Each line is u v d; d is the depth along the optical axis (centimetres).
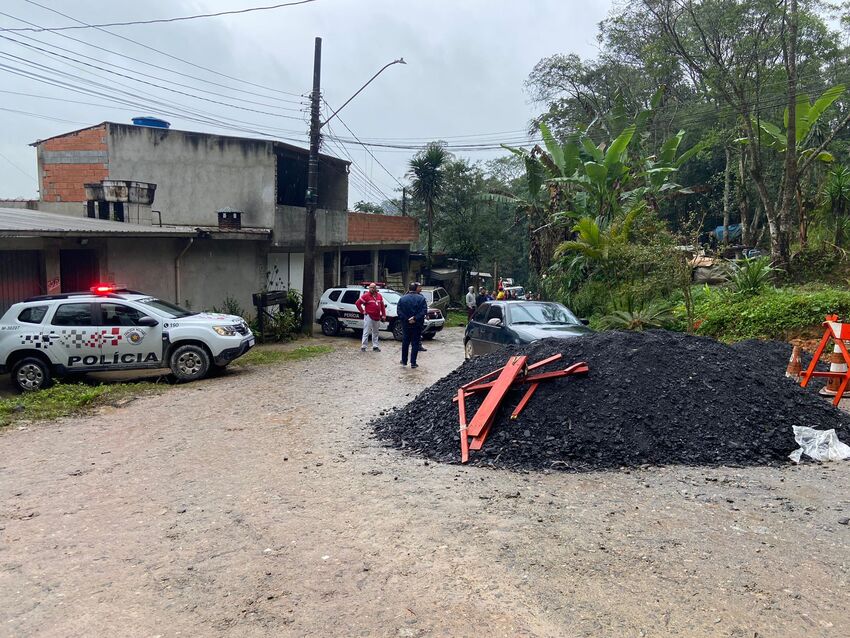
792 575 390
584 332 1153
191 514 525
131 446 763
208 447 750
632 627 337
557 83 3666
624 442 655
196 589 393
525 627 340
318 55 1906
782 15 1923
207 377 1279
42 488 607
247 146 2059
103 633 346
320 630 343
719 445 654
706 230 3616
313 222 2011
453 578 396
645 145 2927
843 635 327
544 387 744
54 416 931
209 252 1870
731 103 2059
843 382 840
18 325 1162
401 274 3444
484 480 597
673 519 485
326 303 2180
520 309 1277
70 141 2039
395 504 533
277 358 1545
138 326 1194
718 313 1494
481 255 3847
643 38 3069
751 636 327
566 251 2291
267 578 405
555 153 2312
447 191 3734
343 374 1318
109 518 521
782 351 1141
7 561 441
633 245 1783
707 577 389
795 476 591
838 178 1956
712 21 2109
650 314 1576
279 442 768
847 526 466
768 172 2814
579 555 423
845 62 2286
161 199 2052
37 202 2081
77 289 1491
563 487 570
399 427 801
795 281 1856
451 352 1756
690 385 725
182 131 2047
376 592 382
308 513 519
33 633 347
